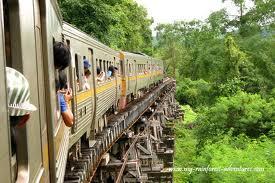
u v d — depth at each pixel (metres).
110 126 13.90
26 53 2.83
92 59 10.67
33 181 2.91
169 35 77.31
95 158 10.21
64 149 5.56
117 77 16.53
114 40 29.19
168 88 47.38
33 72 3.08
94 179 13.08
